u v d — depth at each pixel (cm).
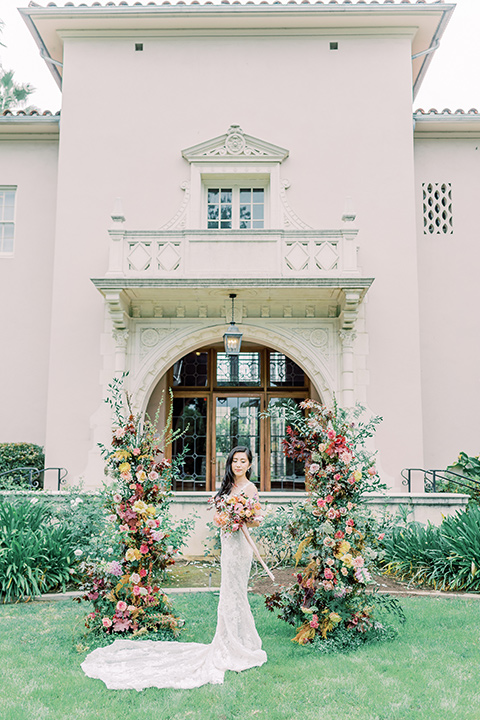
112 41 1148
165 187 1105
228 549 433
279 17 1113
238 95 1128
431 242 1195
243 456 460
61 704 348
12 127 1192
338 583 457
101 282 953
